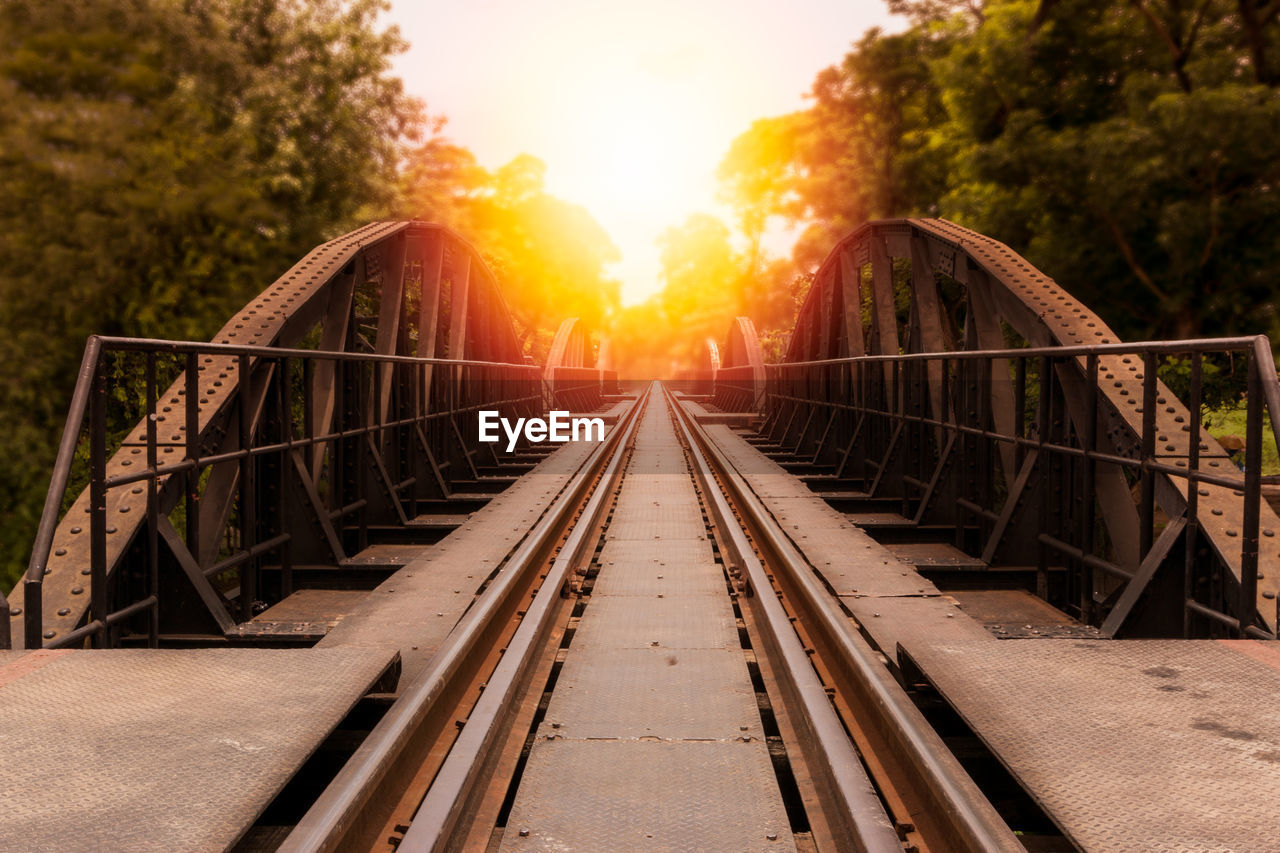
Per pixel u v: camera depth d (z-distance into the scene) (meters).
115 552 4.64
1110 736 2.60
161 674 3.15
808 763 3.34
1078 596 6.62
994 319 9.65
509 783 3.23
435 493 11.08
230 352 5.48
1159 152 11.38
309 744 2.59
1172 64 13.05
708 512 9.64
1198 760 2.44
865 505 10.48
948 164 18.31
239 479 6.83
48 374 17.20
